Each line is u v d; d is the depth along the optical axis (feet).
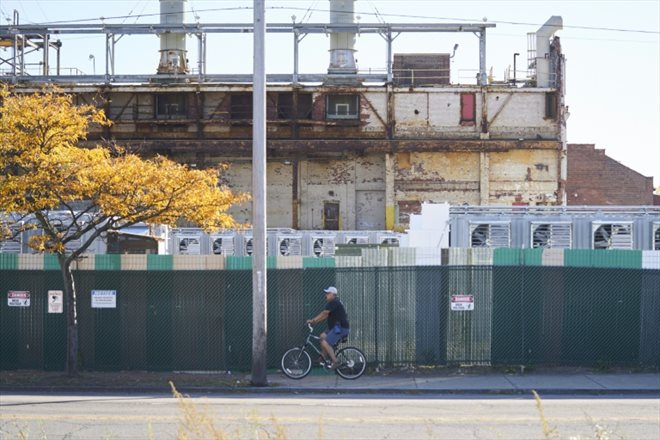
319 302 100.42
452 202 281.95
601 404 79.66
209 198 94.07
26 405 78.13
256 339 91.15
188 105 284.82
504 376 96.89
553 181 282.15
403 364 100.78
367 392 88.43
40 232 144.87
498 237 148.56
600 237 148.66
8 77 284.00
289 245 196.65
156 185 91.61
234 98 286.46
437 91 283.59
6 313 100.68
